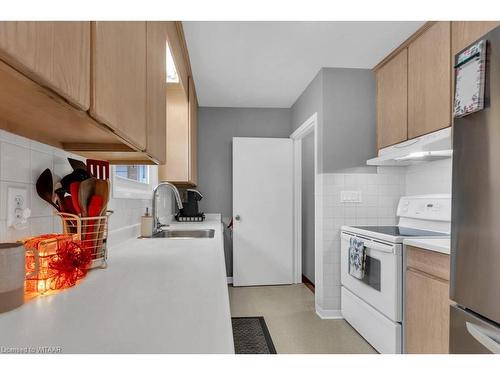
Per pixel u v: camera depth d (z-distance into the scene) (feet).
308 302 10.42
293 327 8.42
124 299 2.40
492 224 3.80
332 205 9.25
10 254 2.14
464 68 4.27
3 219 2.60
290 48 8.16
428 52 6.96
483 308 3.92
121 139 2.96
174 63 6.85
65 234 2.93
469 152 4.18
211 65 9.16
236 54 8.47
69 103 1.86
